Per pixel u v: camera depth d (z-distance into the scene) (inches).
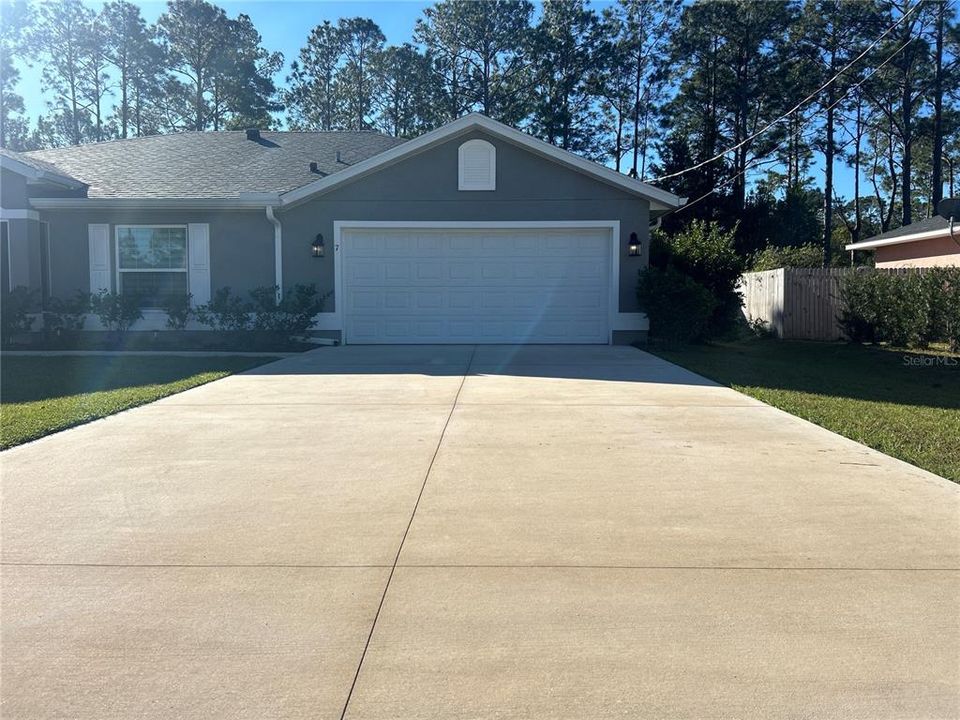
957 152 1720.0
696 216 1336.1
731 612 136.5
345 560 160.2
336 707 108.7
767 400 343.0
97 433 277.3
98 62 1673.2
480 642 126.3
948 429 283.3
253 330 583.8
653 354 531.8
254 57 1798.7
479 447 254.7
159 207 588.7
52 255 605.3
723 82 1535.4
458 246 603.2
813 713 106.9
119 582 150.2
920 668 118.1
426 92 1667.1
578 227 594.9
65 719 106.3
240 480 217.5
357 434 274.5
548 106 1579.7
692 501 197.3
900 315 661.3
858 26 1384.1
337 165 699.4
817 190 1660.9
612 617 134.9
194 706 109.0
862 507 192.1
